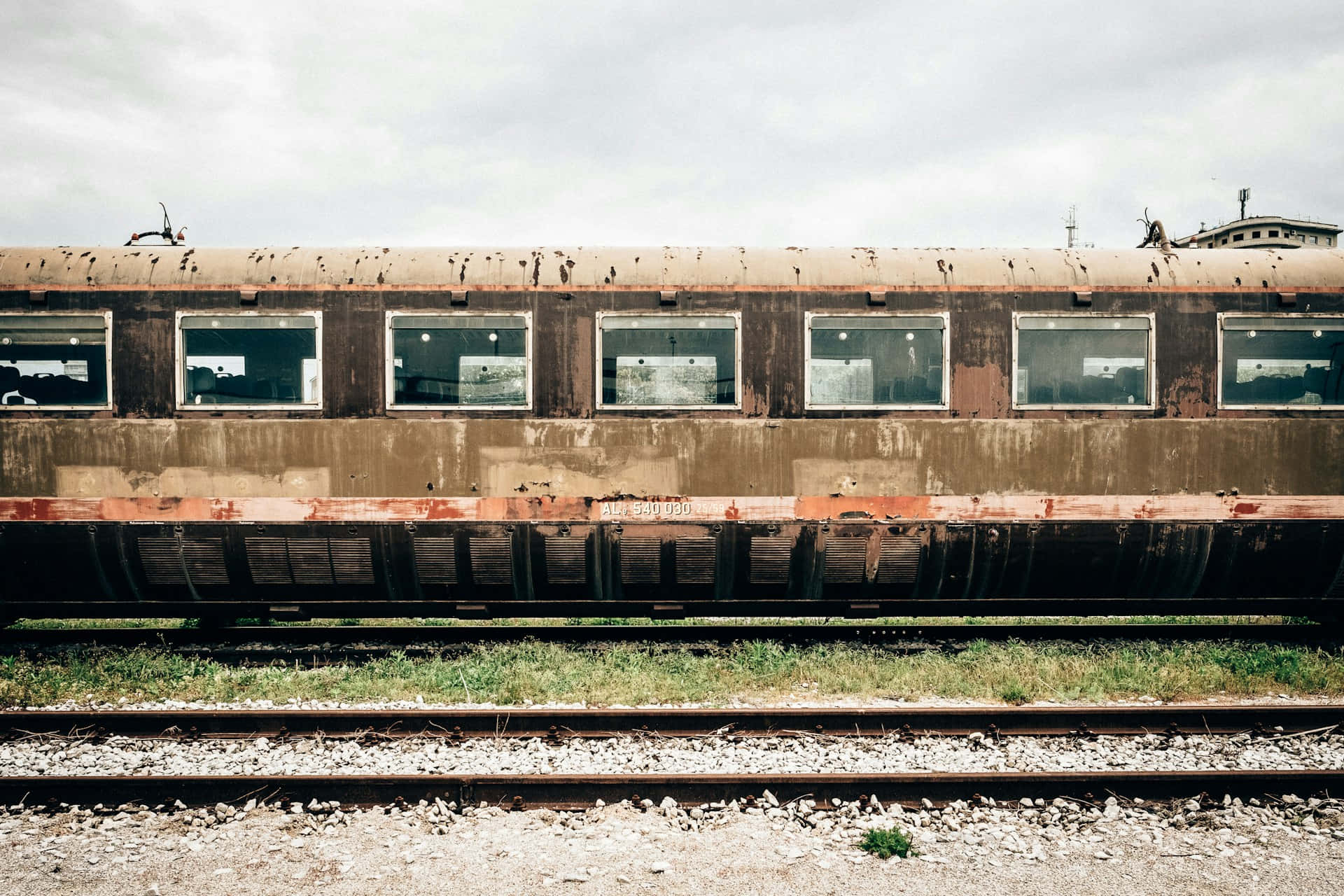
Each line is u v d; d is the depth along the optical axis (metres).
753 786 4.32
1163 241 7.29
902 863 3.72
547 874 3.60
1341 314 6.78
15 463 6.58
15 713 5.09
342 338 6.63
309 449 6.59
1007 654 6.81
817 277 6.75
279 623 8.52
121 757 4.78
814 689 6.16
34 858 3.71
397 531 6.61
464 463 6.62
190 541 6.61
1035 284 6.76
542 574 6.72
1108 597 7.00
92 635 7.52
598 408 6.64
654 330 6.69
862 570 6.74
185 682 6.10
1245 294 6.79
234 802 4.23
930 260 6.87
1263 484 6.72
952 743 5.04
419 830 4.02
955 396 6.70
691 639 7.61
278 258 6.77
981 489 6.67
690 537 6.65
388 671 6.41
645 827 4.02
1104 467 6.70
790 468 6.65
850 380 6.72
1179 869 3.67
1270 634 7.56
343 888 3.48
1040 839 3.97
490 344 6.68
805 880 3.58
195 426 6.58
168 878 3.56
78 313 6.61
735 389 6.67
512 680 6.04
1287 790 4.35
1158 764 4.79
